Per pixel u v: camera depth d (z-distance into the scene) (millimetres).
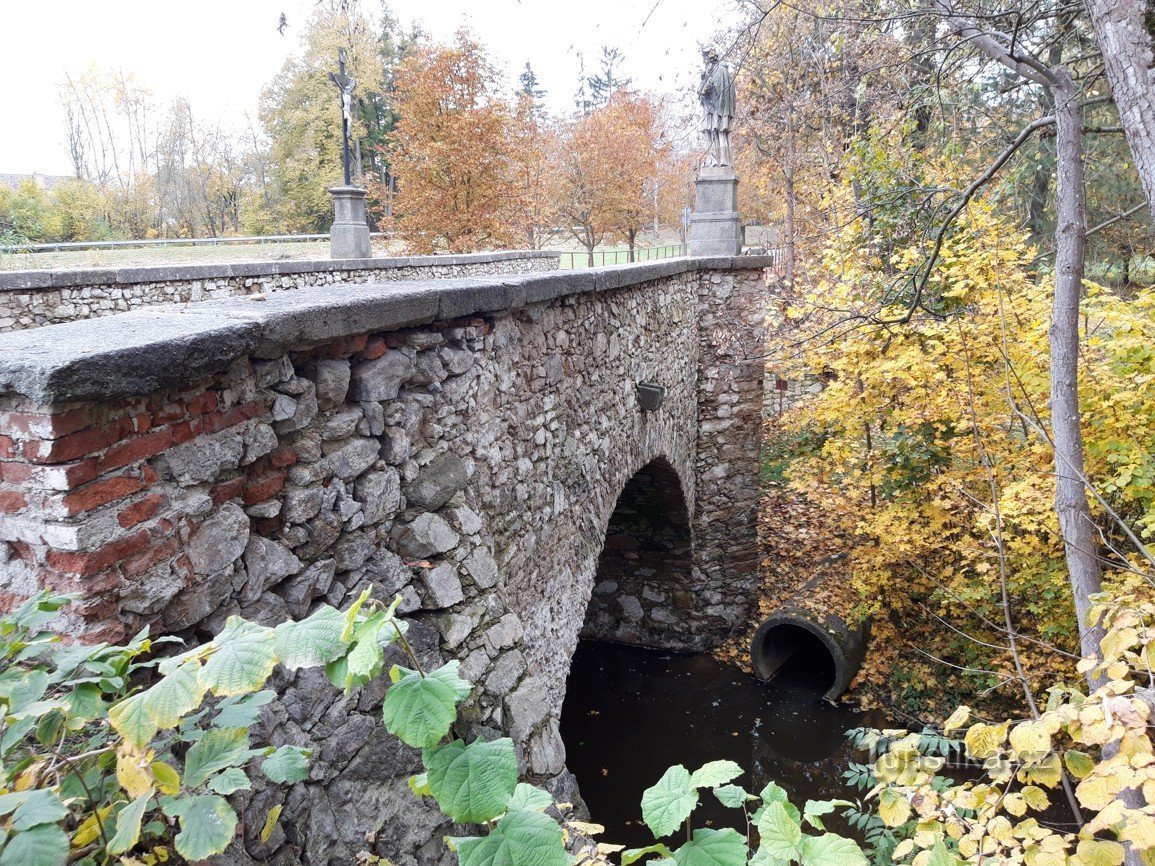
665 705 8820
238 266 7879
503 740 1287
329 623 1317
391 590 2797
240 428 2162
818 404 8586
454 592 3045
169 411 1928
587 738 8219
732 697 8930
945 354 6629
